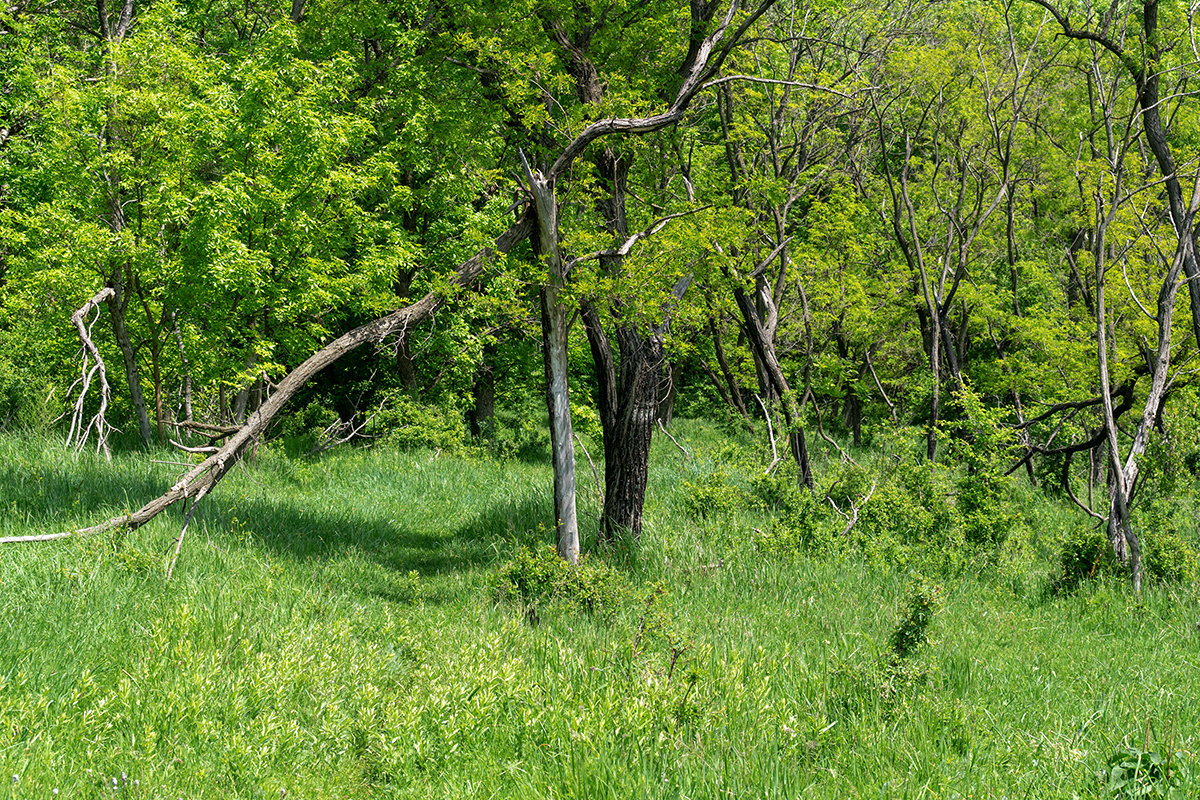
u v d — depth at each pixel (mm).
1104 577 10398
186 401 14867
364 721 5320
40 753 4539
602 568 8570
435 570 10469
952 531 11438
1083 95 17297
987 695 6457
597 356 10594
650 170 12258
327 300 13703
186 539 8930
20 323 14695
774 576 9633
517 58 9594
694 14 10562
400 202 15500
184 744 4949
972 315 18500
